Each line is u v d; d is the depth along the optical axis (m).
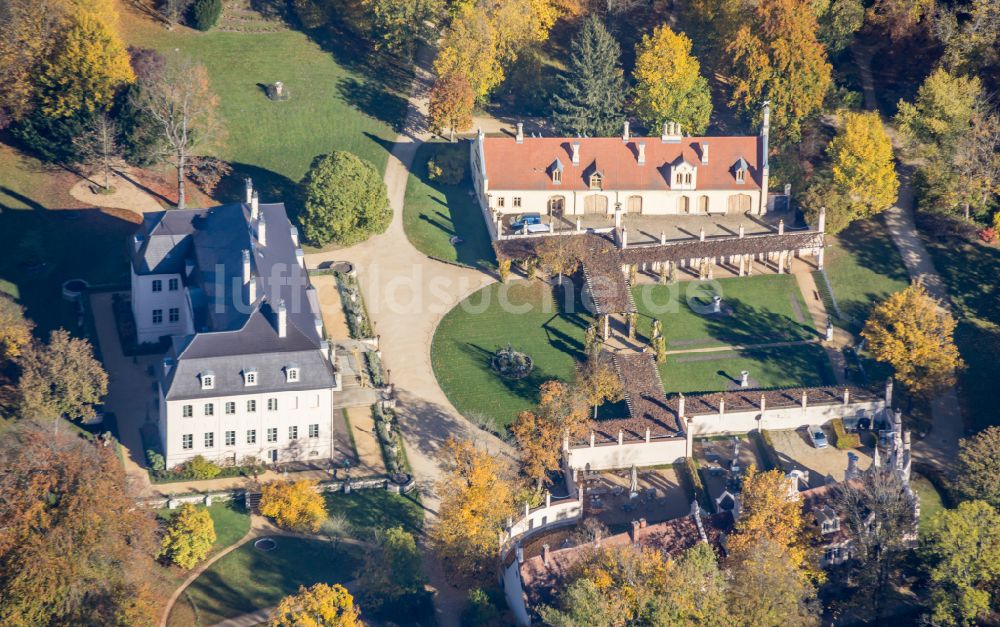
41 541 165.38
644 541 182.88
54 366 193.38
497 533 184.50
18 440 187.75
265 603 176.38
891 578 190.38
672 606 168.25
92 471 171.12
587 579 169.50
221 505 189.88
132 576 170.75
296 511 185.62
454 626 178.12
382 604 176.38
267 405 193.50
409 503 193.75
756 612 171.00
